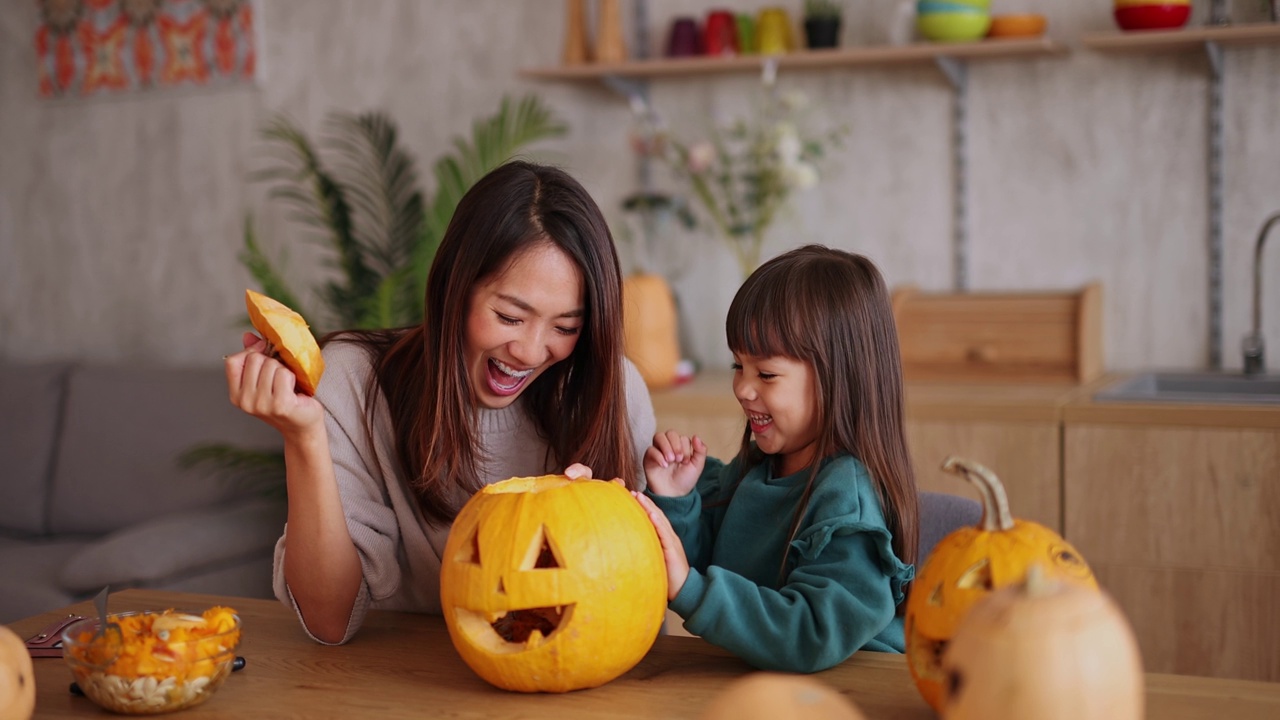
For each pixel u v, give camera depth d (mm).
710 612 991
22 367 3338
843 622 983
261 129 3475
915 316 2654
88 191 3725
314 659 1054
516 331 1162
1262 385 2455
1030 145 2730
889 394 1174
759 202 2850
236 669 1021
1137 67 2627
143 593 1295
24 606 2543
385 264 3309
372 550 1180
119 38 3621
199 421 3041
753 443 1322
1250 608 2084
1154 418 2127
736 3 2941
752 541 1229
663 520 1017
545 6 3148
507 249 1136
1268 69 2521
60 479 3123
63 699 955
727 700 700
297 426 1022
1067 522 2205
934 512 1442
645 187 3072
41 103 3762
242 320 3562
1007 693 699
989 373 2566
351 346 1329
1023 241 2756
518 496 960
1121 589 2176
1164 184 2629
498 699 943
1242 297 2586
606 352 1220
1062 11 2676
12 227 3836
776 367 1160
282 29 3426
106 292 3734
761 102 2953
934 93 2797
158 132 3613
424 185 3305
